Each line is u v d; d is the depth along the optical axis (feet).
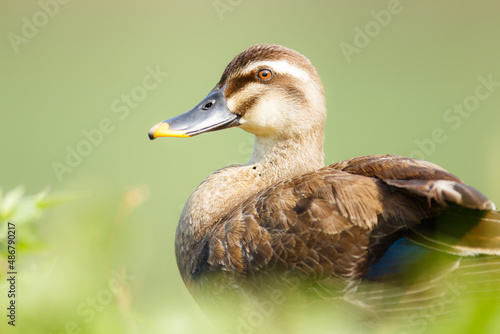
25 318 18.02
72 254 18.12
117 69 106.73
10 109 95.86
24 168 80.84
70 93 100.22
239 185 35.81
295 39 114.01
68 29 119.85
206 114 37.52
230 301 29.50
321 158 37.78
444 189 25.26
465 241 25.18
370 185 27.81
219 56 108.37
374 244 26.78
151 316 22.80
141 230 18.60
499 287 24.91
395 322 26.20
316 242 27.30
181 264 34.04
